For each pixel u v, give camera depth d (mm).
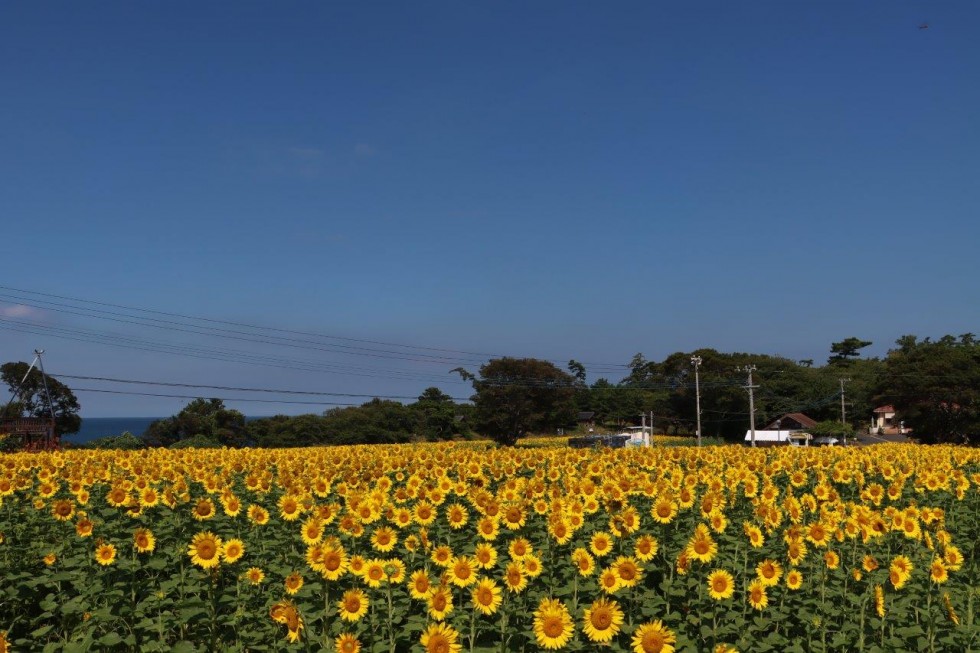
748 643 9594
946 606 10539
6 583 11523
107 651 9844
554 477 18953
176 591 10875
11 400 64688
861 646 9773
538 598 9977
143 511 14297
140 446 46875
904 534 13000
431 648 8305
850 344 143625
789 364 118688
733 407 102438
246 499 17188
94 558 11672
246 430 72125
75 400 71438
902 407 82688
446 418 91375
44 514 14945
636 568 9656
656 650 8453
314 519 11922
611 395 114500
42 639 10562
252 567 11617
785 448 29516
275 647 9672
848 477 20516
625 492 15109
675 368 112188
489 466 21203
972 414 78000
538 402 93062
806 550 11320
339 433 78250
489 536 11500
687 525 13414
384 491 14992
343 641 8820
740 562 11758
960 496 18094
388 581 9562
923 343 128750
